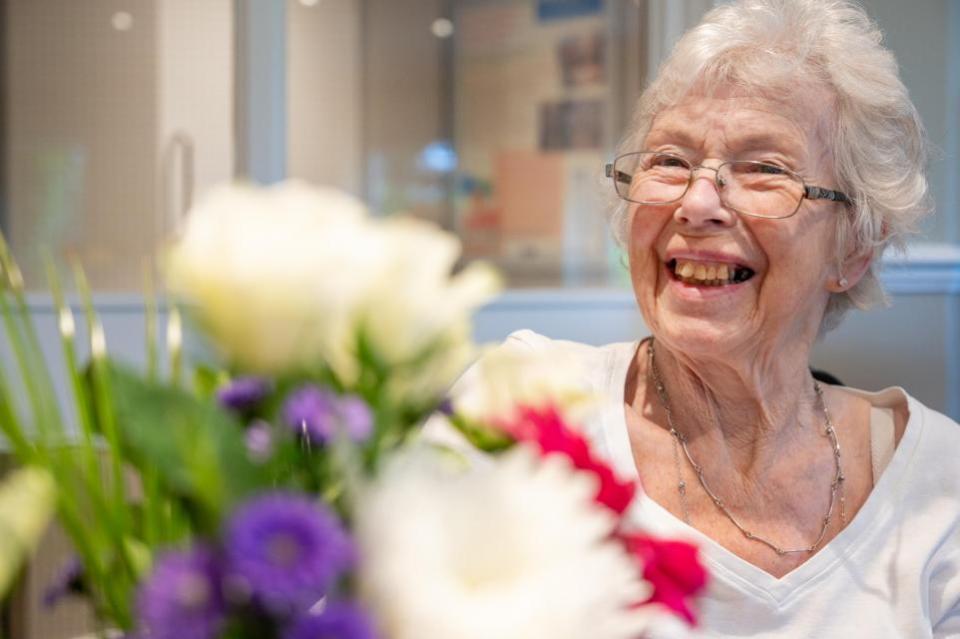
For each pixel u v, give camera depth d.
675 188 1.33
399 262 0.49
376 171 3.02
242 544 0.41
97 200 2.87
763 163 1.31
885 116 1.39
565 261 3.17
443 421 0.69
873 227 1.41
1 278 0.59
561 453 0.57
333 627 0.41
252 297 0.45
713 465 1.38
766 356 1.34
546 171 3.15
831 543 1.33
